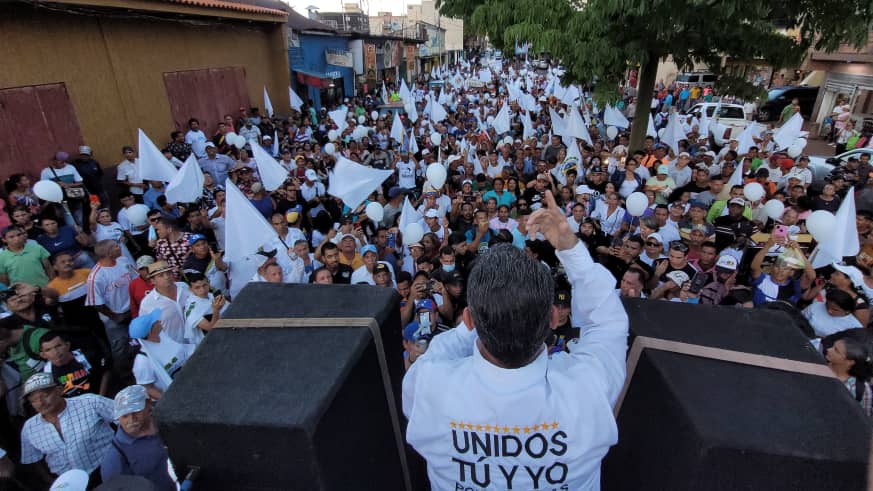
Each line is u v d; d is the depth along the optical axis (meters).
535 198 7.59
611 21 8.21
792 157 9.82
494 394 1.04
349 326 1.27
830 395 1.07
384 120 16.66
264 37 16.92
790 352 1.20
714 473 0.97
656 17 7.15
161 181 8.01
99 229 6.70
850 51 18.62
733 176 7.73
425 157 10.95
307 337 1.24
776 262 5.02
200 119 13.29
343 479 1.11
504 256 1.06
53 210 6.61
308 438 0.96
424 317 4.53
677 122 11.45
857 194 8.23
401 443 1.50
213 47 13.93
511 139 12.53
